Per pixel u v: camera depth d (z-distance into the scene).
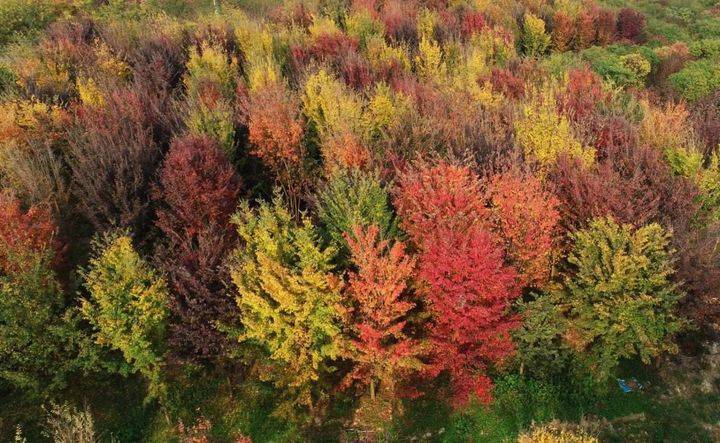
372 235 14.61
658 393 17.67
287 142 21.98
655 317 16.56
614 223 17.27
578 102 27.81
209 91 26.27
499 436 16.30
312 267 14.83
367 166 19.89
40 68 28.30
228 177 19.66
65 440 14.02
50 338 15.54
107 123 22.94
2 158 20.33
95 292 15.32
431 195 16.80
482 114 25.11
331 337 15.60
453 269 14.70
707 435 16.16
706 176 21.09
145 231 20.59
